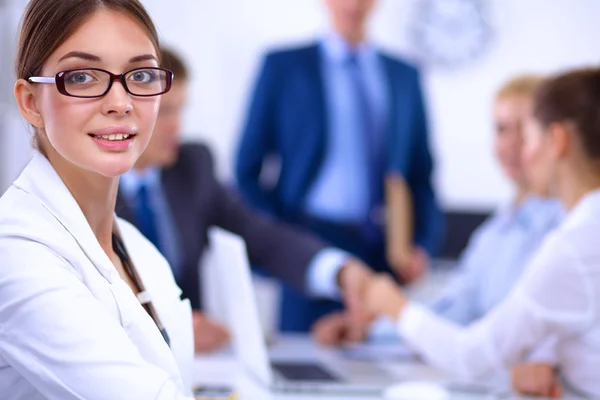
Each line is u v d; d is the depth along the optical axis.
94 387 0.80
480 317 2.41
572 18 4.83
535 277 1.60
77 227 0.91
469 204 4.80
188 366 1.09
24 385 0.86
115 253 1.06
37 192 0.91
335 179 3.19
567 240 1.57
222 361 1.88
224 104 4.78
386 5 4.79
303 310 3.03
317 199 3.18
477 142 4.81
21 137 3.14
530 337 1.62
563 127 1.64
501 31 4.84
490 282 2.40
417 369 1.88
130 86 0.91
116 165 0.90
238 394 1.54
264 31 4.78
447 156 4.81
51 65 0.89
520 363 1.73
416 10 4.85
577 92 1.62
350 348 2.14
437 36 4.85
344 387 1.62
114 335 0.83
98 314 0.83
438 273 4.29
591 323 1.56
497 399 1.60
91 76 0.88
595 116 1.60
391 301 1.96
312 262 2.23
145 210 2.12
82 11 0.88
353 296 2.11
